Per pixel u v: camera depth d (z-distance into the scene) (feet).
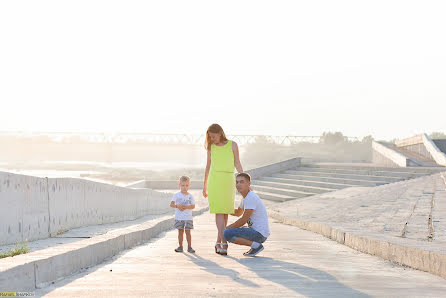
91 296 11.07
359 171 82.79
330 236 27.66
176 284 12.73
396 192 47.78
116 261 17.78
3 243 18.38
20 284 11.47
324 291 11.87
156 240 26.89
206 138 19.93
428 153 90.27
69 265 14.52
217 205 19.75
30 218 20.71
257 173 103.40
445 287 12.94
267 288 12.22
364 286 12.73
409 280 14.10
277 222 44.91
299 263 17.37
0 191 18.25
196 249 22.18
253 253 19.26
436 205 33.76
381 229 25.18
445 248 16.75
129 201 40.55
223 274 14.52
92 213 30.07
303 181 88.28
